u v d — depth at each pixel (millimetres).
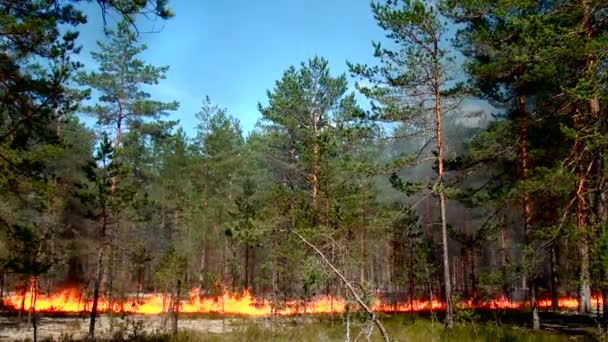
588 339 11883
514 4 14188
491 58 16062
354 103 26359
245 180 42469
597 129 12320
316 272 7934
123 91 31719
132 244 27969
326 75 26734
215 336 14805
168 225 48875
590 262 11609
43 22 8922
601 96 12039
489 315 18609
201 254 35062
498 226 17406
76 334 17062
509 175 18234
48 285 30859
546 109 16594
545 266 27578
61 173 32156
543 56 13172
